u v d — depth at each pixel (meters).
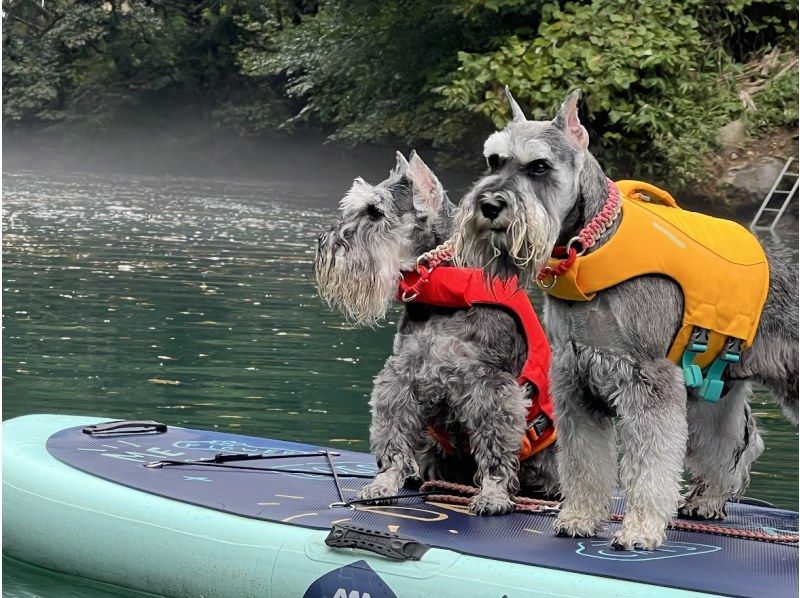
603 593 1.50
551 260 1.61
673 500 1.61
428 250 1.96
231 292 4.75
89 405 2.89
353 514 1.83
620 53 6.45
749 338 1.66
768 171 6.30
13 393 3.00
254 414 2.86
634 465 1.60
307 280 5.12
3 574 2.00
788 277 1.71
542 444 1.96
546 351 1.94
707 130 6.46
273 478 2.08
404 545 1.64
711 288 1.62
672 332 1.62
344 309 2.03
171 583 1.81
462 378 1.87
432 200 1.97
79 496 1.98
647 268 1.60
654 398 1.59
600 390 1.63
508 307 1.90
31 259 5.57
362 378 3.26
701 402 1.83
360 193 1.98
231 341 3.74
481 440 1.88
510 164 1.59
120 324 3.99
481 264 1.59
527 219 1.54
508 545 1.67
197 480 2.04
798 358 1.68
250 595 1.72
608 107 6.41
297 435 2.69
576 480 1.71
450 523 1.79
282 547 1.72
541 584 1.53
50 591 1.92
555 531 1.72
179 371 3.29
